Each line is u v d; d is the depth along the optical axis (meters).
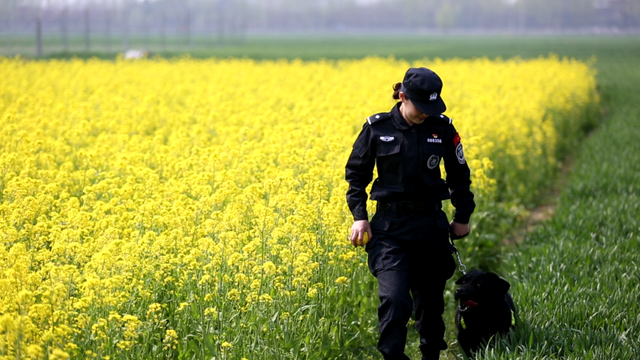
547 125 22.81
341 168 12.25
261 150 13.73
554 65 43.16
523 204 16.92
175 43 120.12
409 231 7.22
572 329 8.33
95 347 6.70
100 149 13.68
